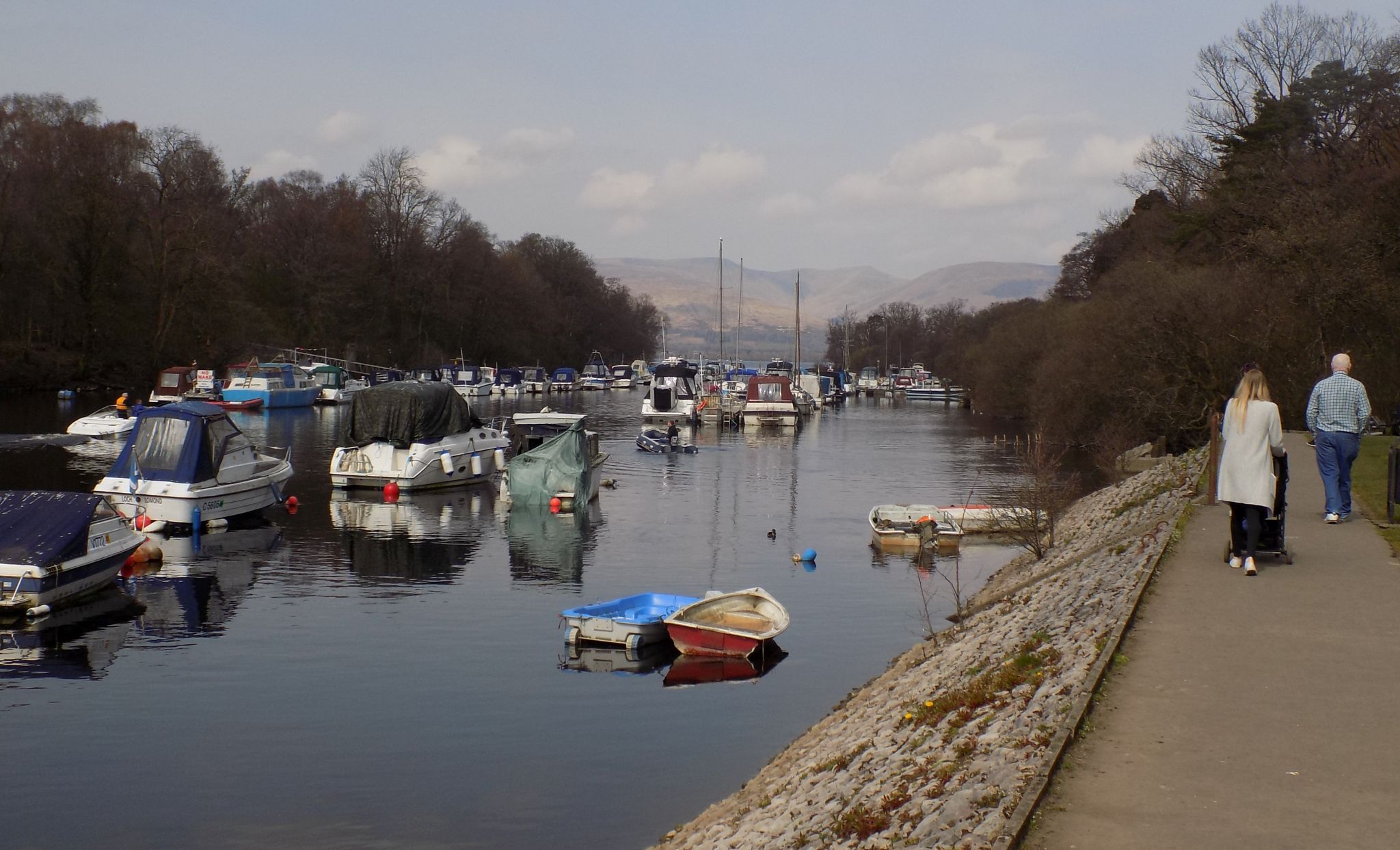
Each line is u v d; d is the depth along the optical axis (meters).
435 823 13.16
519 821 13.19
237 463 35.38
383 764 14.99
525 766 14.94
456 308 127.38
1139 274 55.41
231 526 34.72
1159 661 10.33
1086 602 14.17
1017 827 6.86
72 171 88.56
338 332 114.00
